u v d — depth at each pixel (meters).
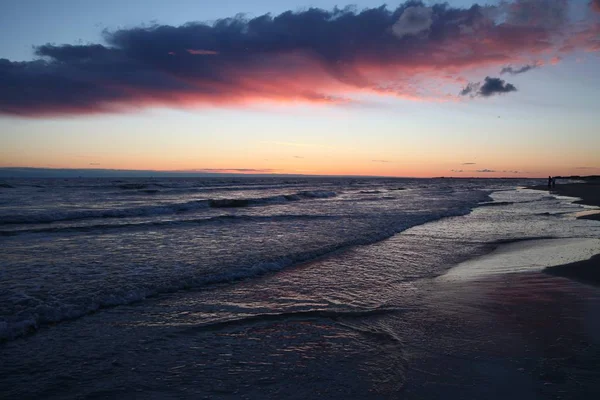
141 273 8.34
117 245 11.85
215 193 42.50
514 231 15.17
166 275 8.16
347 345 4.86
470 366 4.23
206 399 3.63
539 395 3.62
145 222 17.50
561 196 40.22
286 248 11.35
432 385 3.85
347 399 3.62
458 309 6.13
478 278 8.12
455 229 15.84
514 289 7.21
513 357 4.42
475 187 73.81
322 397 3.66
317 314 5.97
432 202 31.69
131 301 6.57
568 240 12.84
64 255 10.30
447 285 7.60
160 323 5.61
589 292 6.96
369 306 6.34
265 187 60.12
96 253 10.59
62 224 16.83
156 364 4.36
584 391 3.68
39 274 8.23
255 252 10.74
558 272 8.45
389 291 7.21
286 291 7.24
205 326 5.49
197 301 6.62
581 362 4.28
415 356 4.50
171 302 6.55
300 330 5.35
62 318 5.72
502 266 9.21
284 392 3.75
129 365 4.33
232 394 3.73
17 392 3.75
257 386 3.88
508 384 3.83
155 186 55.72
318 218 19.53
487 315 5.84
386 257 10.41
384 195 43.50
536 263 9.42
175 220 18.34
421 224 17.56
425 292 7.12
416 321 5.64
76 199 31.50
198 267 8.89
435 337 5.05
